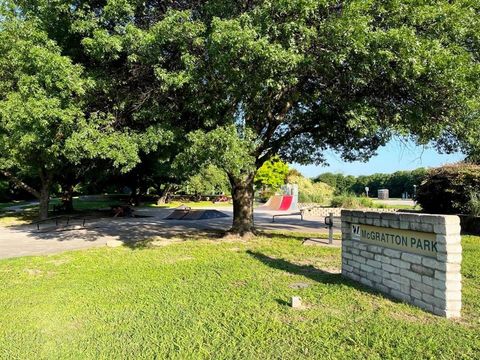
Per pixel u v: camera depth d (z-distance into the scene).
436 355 3.90
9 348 4.42
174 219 20.94
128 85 10.61
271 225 17.47
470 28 8.16
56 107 8.72
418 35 7.99
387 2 7.90
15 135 10.73
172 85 9.12
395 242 5.89
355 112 9.06
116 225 17.89
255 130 11.62
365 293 6.09
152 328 4.91
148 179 30.02
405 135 9.45
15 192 44.47
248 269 8.01
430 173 16.17
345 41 7.56
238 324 4.90
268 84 8.17
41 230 16.56
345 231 7.30
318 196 36.38
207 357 4.06
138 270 8.30
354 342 4.26
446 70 7.46
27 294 6.59
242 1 9.07
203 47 8.66
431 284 5.16
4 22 11.31
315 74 9.60
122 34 8.98
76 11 9.62
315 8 7.56
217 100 9.70
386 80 8.73
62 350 4.34
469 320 4.81
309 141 14.51
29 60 8.75
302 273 7.61
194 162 9.35
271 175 41.47
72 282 7.39
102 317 5.38
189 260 9.25
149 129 9.79
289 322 4.92
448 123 9.19
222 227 16.89
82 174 21.97
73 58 10.13
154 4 10.30
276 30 7.70
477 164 15.88
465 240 11.32
